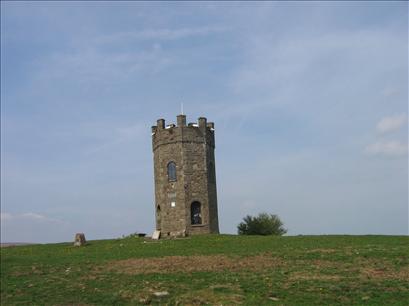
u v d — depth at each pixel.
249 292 36.03
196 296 35.41
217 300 34.31
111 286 40.28
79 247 66.00
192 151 81.56
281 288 36.72
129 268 47.16
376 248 50.12
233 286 37.62
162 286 38.72
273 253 51.06
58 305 36.06
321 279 38.97
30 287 41.94
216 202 84.31
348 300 33.53
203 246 60.03
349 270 41.47
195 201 80.56
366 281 37.72
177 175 80.88
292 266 44.19
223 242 62.84
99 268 48.09
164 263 48.66
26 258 57.72
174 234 78.88
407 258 44.44
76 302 36.56
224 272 42.84
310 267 43.31
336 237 61.44
